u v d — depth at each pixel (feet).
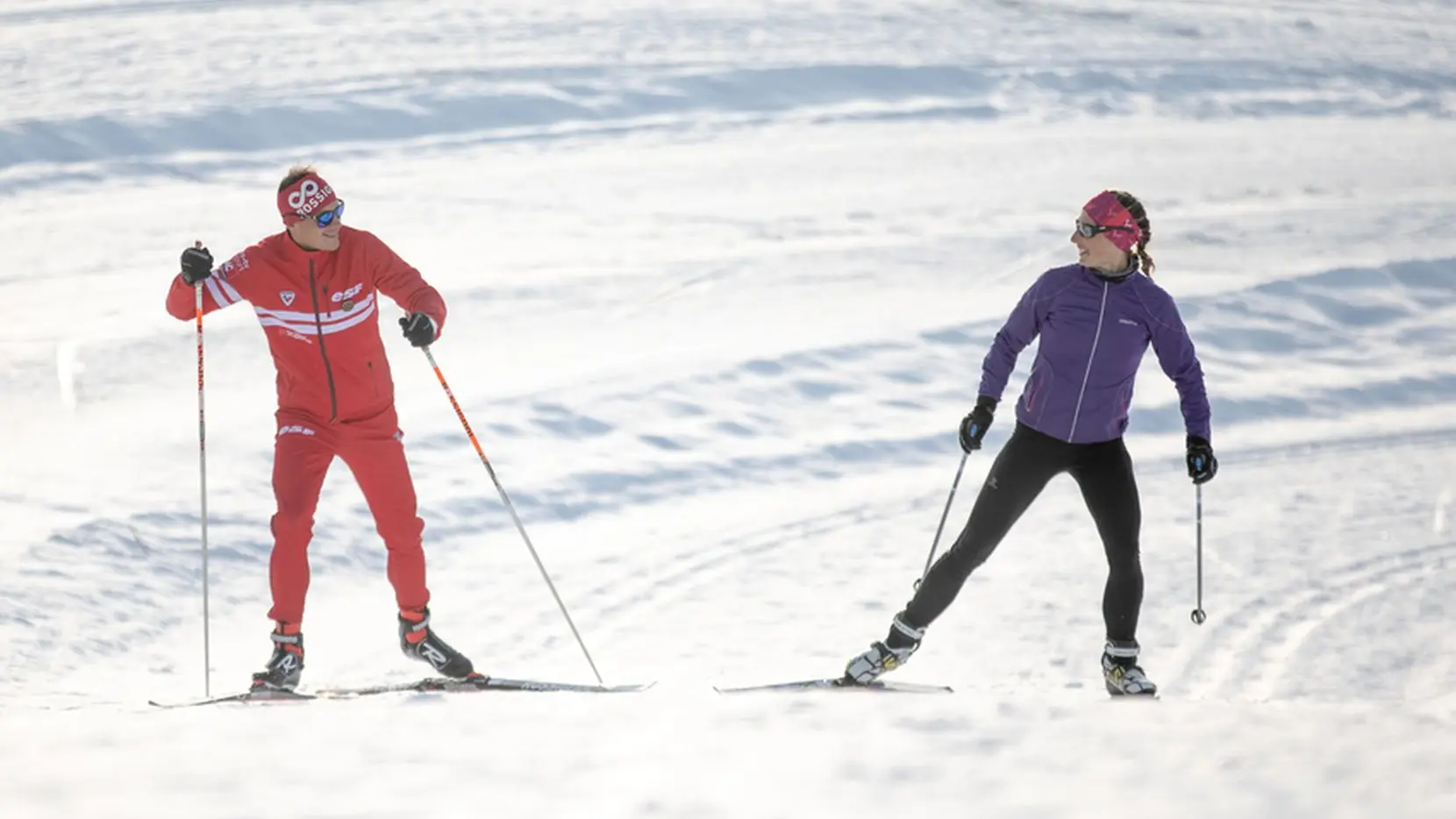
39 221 188.55
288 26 284.41
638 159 237.66
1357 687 80.89
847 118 269.44
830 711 32.89
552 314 162.30
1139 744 29.12
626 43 295.28
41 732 31.14
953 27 326.65
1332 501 118.73
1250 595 95.86
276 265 51.24
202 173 214.28
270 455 111.24
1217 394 148.25
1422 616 93.15
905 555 103.04
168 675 73.72
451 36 288.92
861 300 174.19
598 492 112.88
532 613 88.79
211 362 137.69
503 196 213.46
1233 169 253.44
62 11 281.33
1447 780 25.85
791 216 212.43
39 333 145.18
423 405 127.75
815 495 116.26
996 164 248.93
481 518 104.99
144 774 26.32
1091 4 353.10
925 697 36.11
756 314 166.20
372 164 224.53
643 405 132.36
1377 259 200.44
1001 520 54.80
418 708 35.22
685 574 97.14
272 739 30.01
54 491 100.27
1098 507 53.93
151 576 87.56
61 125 220.43
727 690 56.75
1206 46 330.13
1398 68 326.03
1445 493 122.11
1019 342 55.06
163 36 270.87
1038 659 82.84
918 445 129.70
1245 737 29.81
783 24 317.42
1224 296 179.83
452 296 166.09
